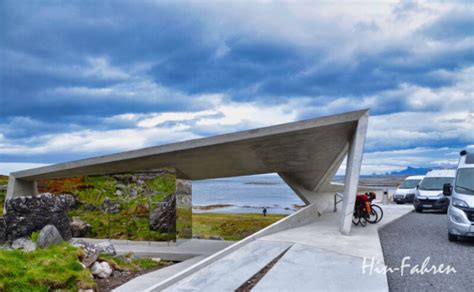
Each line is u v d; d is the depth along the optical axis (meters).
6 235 12.52
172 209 17.03
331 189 26.64
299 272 8.53
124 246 16.69
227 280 8.15
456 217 11.80
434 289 7.75
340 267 8.90
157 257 15.41
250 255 10.21
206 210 37.06
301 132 14.12
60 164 16.44
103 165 16.11
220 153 15.82
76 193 17.92
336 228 14.82
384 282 7.82
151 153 14.85
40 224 12.86
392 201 32.00
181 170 18.20
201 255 15.27
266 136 13.93
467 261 9.89
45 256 9.91
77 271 9.51
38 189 18.38
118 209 17.48
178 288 7.69
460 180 12.30
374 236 12.84
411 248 11.50
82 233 17.61
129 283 10.44
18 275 8.69
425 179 22.73
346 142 17.20
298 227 15.16
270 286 7.65
